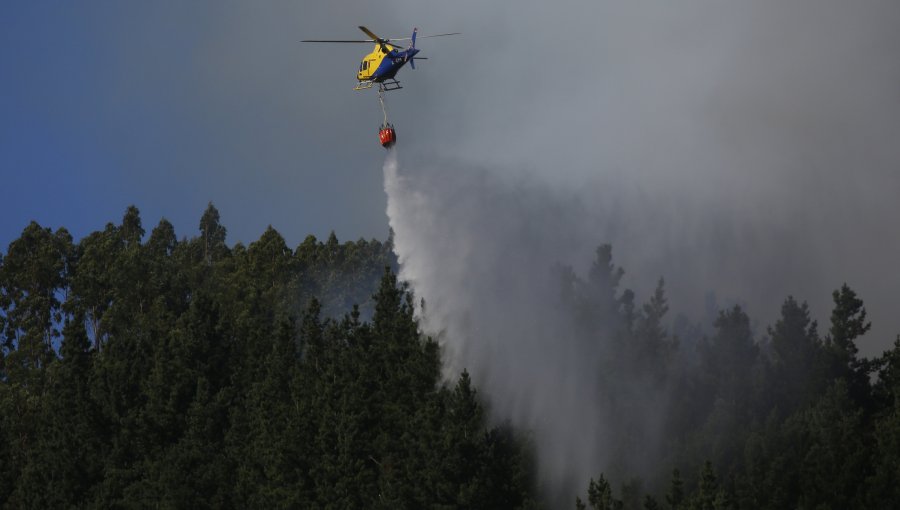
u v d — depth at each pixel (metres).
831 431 163.75
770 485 159.25
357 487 177.12
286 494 180.12
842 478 157.88
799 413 172.25
